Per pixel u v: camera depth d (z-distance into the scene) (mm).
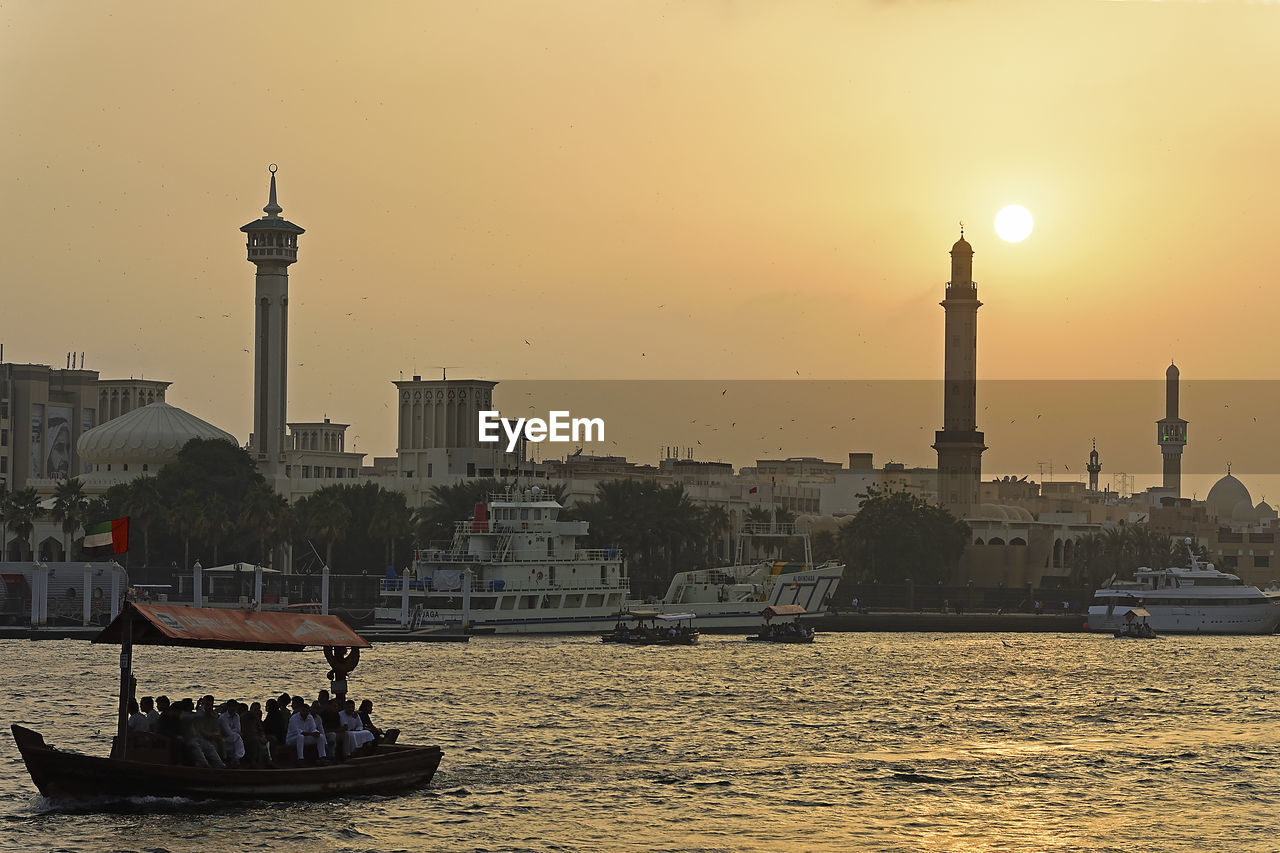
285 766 81375
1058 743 109188
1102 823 82250
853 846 76688
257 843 73812
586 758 98188
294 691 130500
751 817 82250
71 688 130000
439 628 197375
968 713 126250
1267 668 177125
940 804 86312
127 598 80250
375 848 73688
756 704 129500
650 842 76438
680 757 99562
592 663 164875
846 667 169125
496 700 127688
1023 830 80500
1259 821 83000
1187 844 78062
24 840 73188
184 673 145125
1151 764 99875
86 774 77750
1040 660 185750
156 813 77938
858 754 102500
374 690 133500
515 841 75812
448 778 89938
